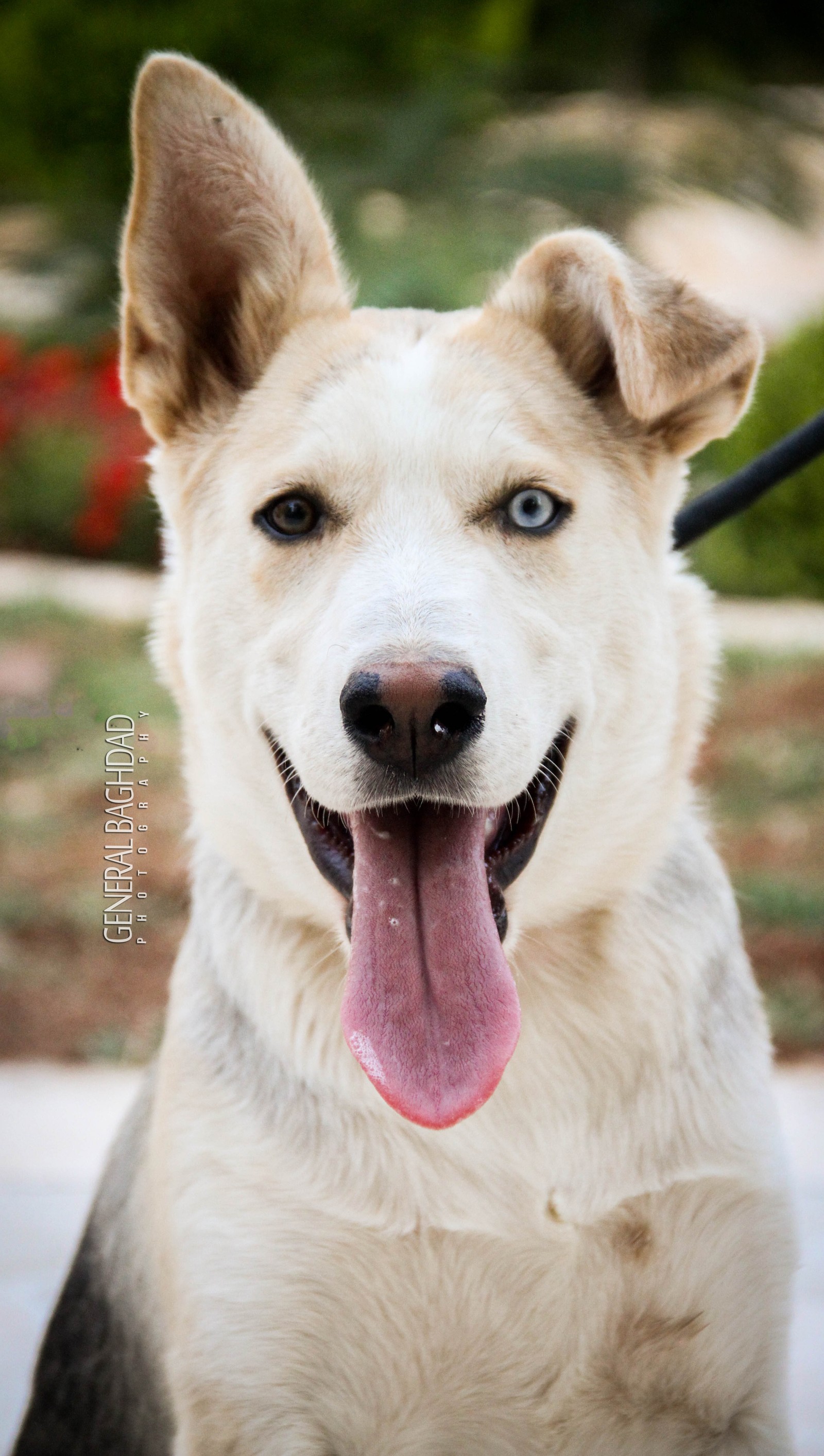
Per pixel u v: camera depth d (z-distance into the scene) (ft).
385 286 44.21
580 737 9.64
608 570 9.80
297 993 9.74
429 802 9.27
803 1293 13.84
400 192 51.16
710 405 10.27
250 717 9.84
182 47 56.03
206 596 10.16
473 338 10.28
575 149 52.85
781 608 38.11
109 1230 11.37
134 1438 10.83
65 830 27.17
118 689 31.04
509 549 9.57
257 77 57.06
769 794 28.14
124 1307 10.86
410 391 9.82
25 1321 13.85
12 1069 19.90
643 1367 9.59
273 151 10.67
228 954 10.16
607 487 10.00
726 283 52.85
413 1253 9.34
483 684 8.66
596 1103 9.56
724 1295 9.57
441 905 9.05
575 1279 9.39
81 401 45.98
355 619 8.88
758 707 31.27
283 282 10.75
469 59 57.52
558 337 10.43
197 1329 9.43
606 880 9.90
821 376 36.91
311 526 9.79
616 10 65.05
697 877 10.37
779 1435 9.76
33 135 57.00
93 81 56.08
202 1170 9.60
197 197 10.55
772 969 22.03
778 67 68.95
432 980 8.89
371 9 57.98
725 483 11.88
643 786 9.98
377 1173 9.36
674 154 55.72
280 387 10.36
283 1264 9.37
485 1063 8.65
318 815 9.60
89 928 23.77
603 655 9.75
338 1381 9.52
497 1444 9.78
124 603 37.65
